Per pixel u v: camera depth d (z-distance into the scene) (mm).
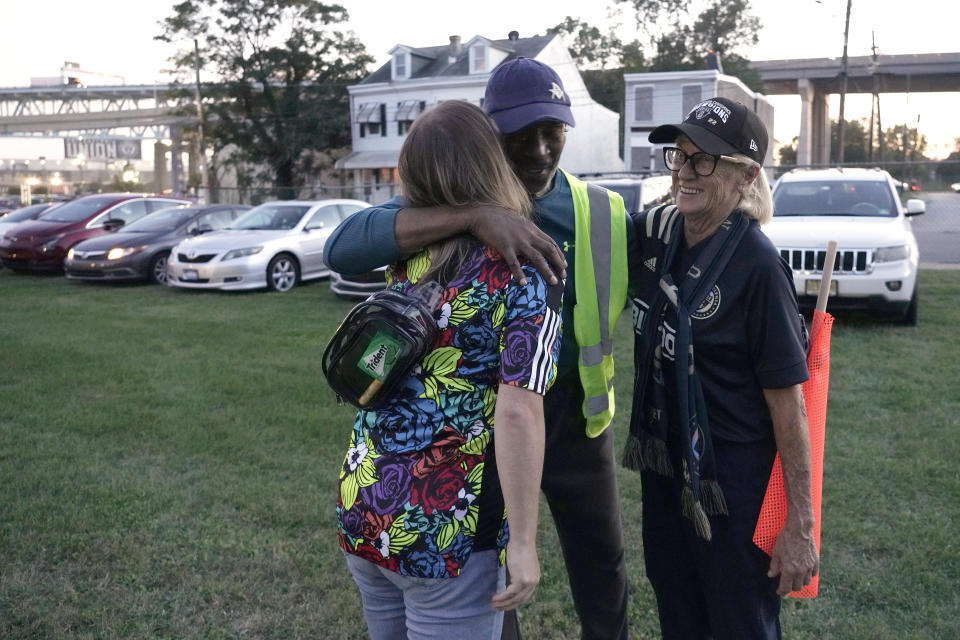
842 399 5121
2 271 14633
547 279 1497
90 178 103062
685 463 1866
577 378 2086
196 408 5227
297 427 4789
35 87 71875
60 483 3922
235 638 2656
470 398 1520
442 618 1563
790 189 8852
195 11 38656
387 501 1529
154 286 12266
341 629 2695
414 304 1524
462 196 1552
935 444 4250
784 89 63688
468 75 37562
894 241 7387
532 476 1439
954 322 7816
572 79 39000
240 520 3520
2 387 5809
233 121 39375
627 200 10000
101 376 6113
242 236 11555
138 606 2834
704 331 1829
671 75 35250
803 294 7527
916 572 2953
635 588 2943
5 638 2648
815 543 1854
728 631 1908
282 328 8188
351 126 41094
